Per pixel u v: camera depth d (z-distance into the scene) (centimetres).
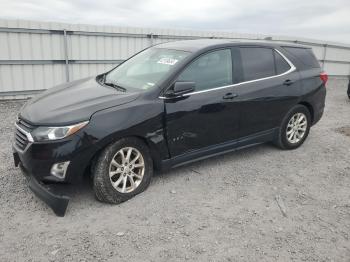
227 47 514
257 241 358
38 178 389
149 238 355
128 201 425
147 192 446
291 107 587
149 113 423
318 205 439
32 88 1063
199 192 454
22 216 387
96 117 392
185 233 365
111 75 530
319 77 627
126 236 357
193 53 477
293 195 461
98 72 1188
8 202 414
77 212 398
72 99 428
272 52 570
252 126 538
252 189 471
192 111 459
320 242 363
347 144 677
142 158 433
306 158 589
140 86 459
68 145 377
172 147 455
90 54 1155
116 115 402
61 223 376
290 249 349
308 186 490
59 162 378
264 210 419
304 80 598
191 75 466
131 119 409
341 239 370
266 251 344
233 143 522
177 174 503
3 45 991
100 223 378
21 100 1032
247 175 512
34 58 1048
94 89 462
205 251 339
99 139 389
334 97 1272
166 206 416
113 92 444
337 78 2027
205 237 361
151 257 327
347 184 503
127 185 434
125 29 1207
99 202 420
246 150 611
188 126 461
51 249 334
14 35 1002
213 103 478
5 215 387
